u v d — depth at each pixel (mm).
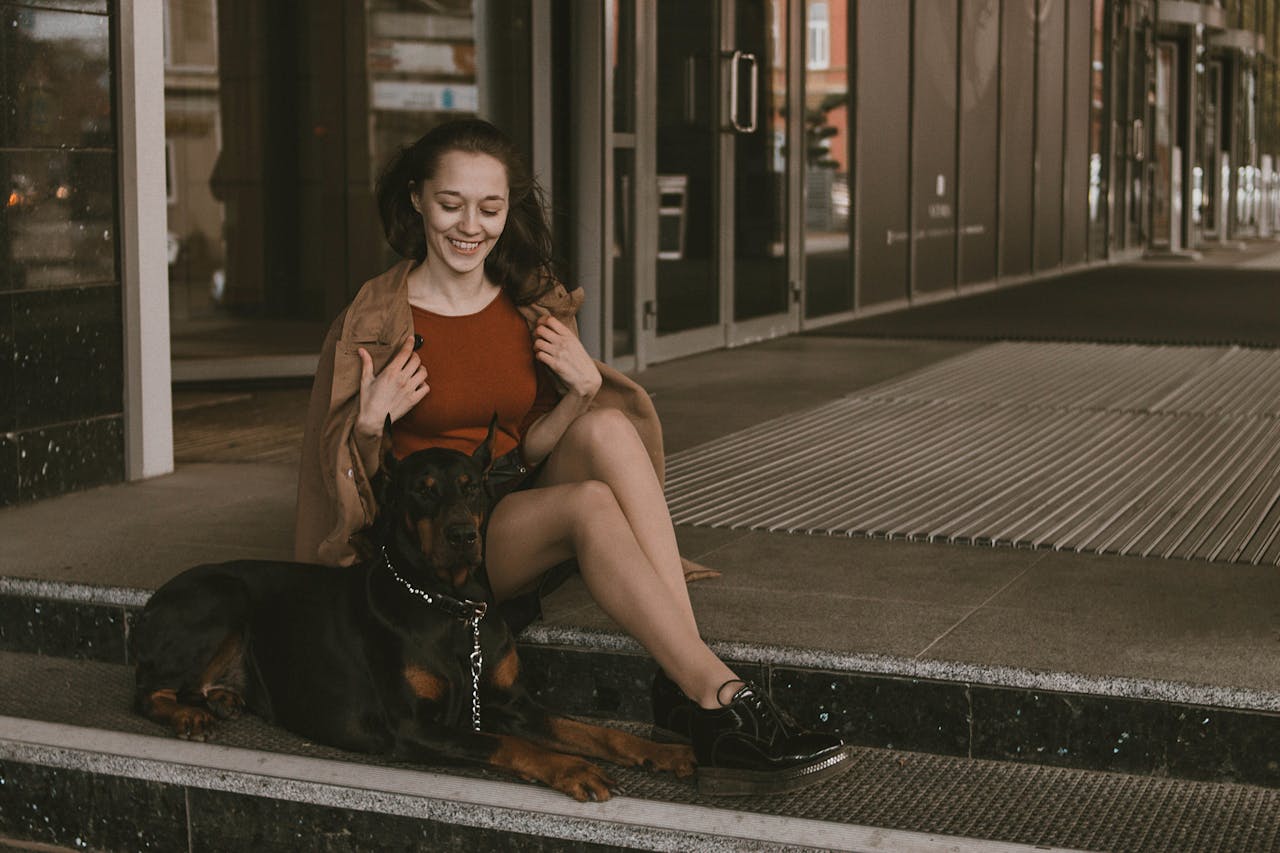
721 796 2941
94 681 3691
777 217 9688
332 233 10812
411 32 10773
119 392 5059
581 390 3279
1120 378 7625
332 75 10695
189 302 10617
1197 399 6859
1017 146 14898
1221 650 3184
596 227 7539
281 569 3334
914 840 2752
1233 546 4137
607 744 3039
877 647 3229
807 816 2861
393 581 3023
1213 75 23875
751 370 8039
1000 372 7914
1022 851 2707
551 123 7461
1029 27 15047
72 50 4762
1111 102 18266
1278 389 7129
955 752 3143
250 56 10570
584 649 3389
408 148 3268
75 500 4816
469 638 3023
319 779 3061
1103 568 3918
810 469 5348
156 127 5070
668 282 8367
